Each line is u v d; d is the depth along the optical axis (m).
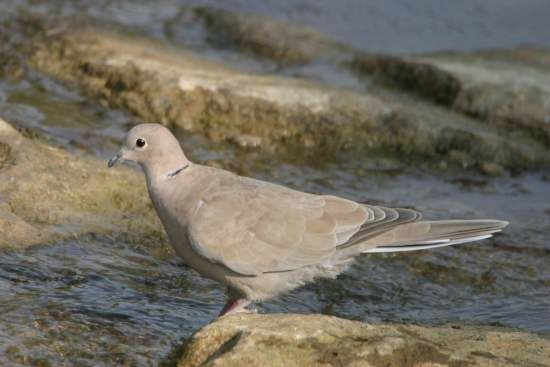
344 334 8.66
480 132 16.30
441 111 17.16
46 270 10.75
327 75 18.62
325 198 10.38
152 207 12.61
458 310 11.30
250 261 9.92
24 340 9.24
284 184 14.41
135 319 10.05
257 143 15.54
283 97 16.33
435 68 18.03
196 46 19.61
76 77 16.77
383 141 16.05
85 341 9.41
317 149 15.79
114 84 16.36
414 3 22.81
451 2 22.86
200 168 10.45
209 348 8.66
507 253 12.83
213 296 10.99
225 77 16.91
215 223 9.91
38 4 19.91
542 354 8.93
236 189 10.16
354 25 21.67
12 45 17.56
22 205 11.75
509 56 19.55
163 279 11.20
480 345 8.99
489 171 15.70
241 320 8.85
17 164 12.32
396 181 15.13
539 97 17.23
